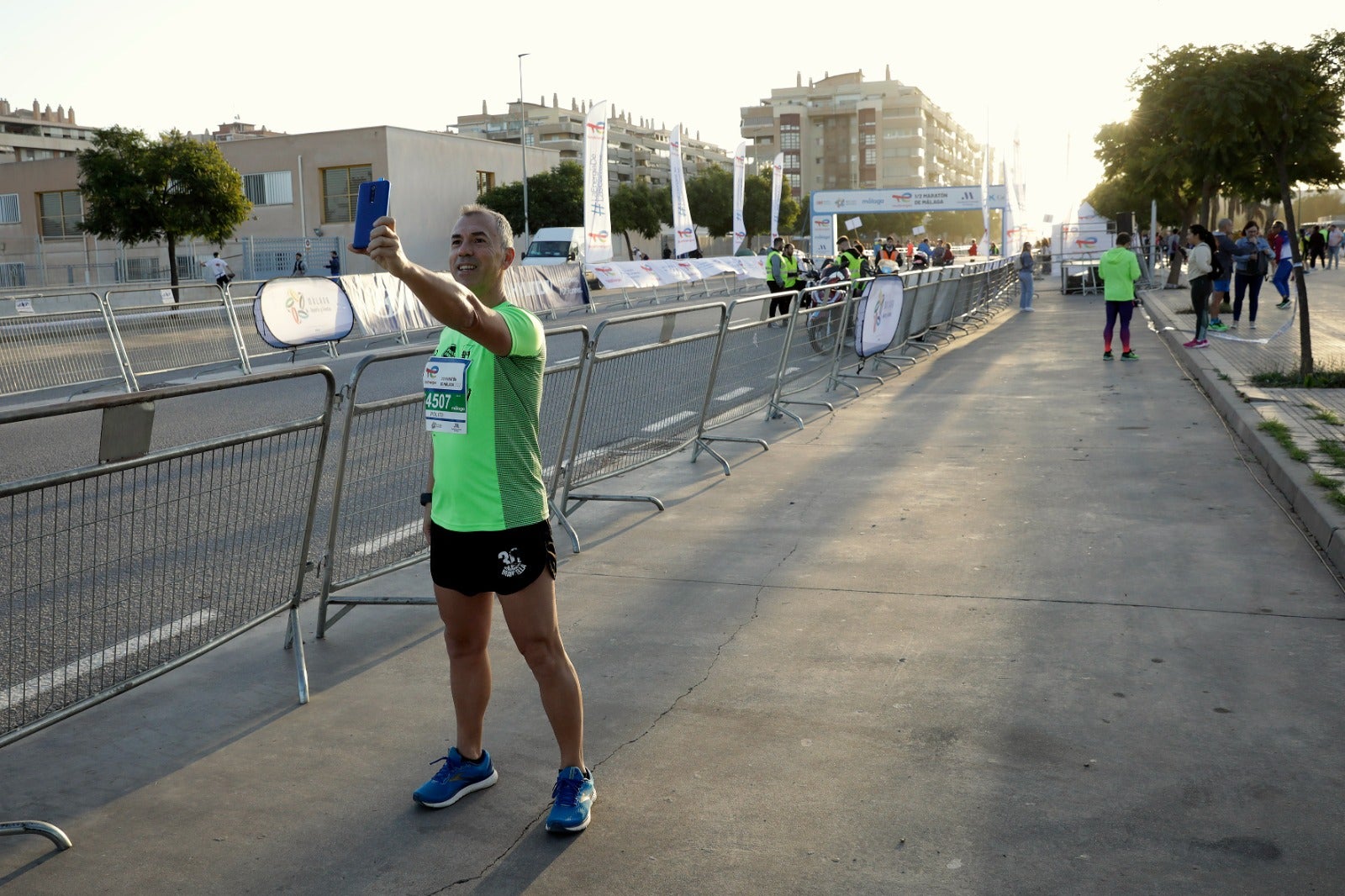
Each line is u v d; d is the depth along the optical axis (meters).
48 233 56.94
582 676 4.11
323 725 3.76
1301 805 3.02
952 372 13.16
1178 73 10.97
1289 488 6.33
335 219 53.62
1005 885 2.69
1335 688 3.78
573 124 147.50
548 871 2.83
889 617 4.66
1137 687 3.85
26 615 3.33
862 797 3.15
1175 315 19.41
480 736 3.27
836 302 11.82
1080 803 3.07
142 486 3.63
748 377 9.05
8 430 10.58
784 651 4.30
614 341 15.88
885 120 148.38
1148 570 5.18
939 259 37.28
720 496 7.05
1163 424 9.08
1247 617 4.50
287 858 2.93
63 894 2.79
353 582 4.70
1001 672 4.02
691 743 3.52
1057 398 10.73
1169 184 24.16
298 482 4.30
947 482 7.24
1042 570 5.25
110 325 13.73
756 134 156.50
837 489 7.13
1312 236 37.09
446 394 3.01
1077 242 40.19
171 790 3.32
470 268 2.94
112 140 33.59
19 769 3.47
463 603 3.12
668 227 80.56
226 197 34.12
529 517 3.02
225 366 15.95
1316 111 10.62
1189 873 2.72
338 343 17.59
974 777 3.24
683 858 2.86
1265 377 10.42
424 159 54.53
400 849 2.96
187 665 4.32
